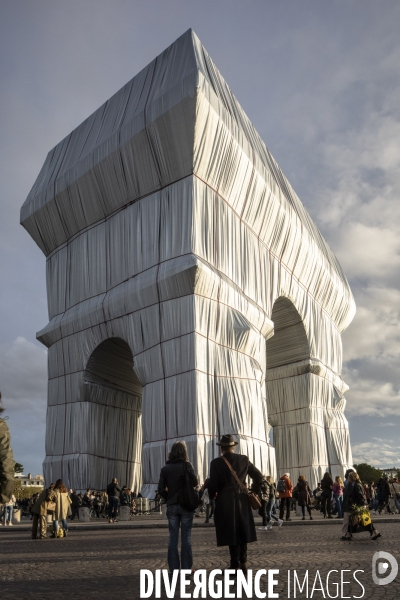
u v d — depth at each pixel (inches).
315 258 1796.3
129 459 1546.5
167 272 1206.9
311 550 434.3
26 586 292.7
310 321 1809.8
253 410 1232.2
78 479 1409.9
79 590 277.1
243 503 297.7
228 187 1302.9
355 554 402.6
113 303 1334.9
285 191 1626.5
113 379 1514.5
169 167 1248.8
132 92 1407.5
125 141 1304.1
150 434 1200.8
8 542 591.8
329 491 938.7
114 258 1382.9
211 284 1200.2
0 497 152.6
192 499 302.8
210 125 1205.7
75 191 1469.0
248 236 1392.7
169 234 1242.6
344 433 1911.9
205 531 713.6
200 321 1178.0
